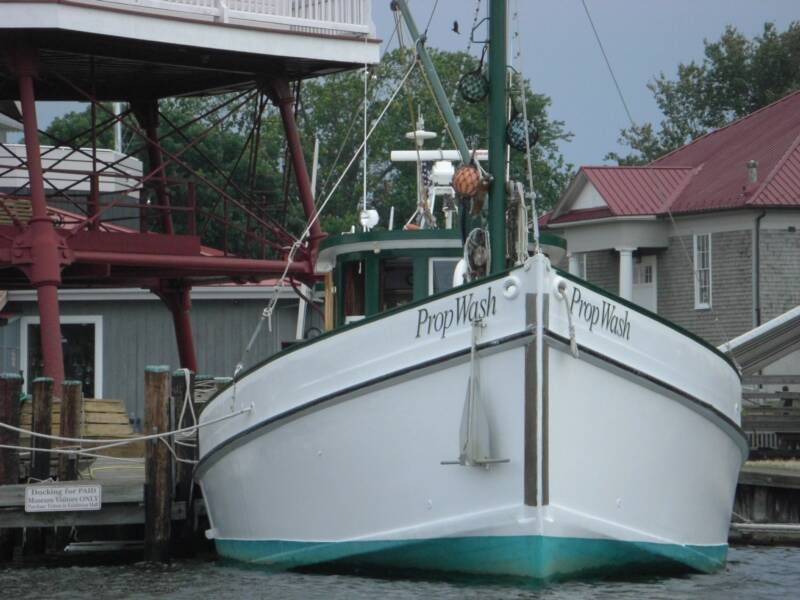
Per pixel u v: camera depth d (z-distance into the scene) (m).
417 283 26.50
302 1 36.12
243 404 24.56
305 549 23.84
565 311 21.28
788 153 61.88
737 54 106.75
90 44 34.47
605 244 63.94
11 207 39.75
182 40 33.91
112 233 35.66
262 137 86.56
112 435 31.25
